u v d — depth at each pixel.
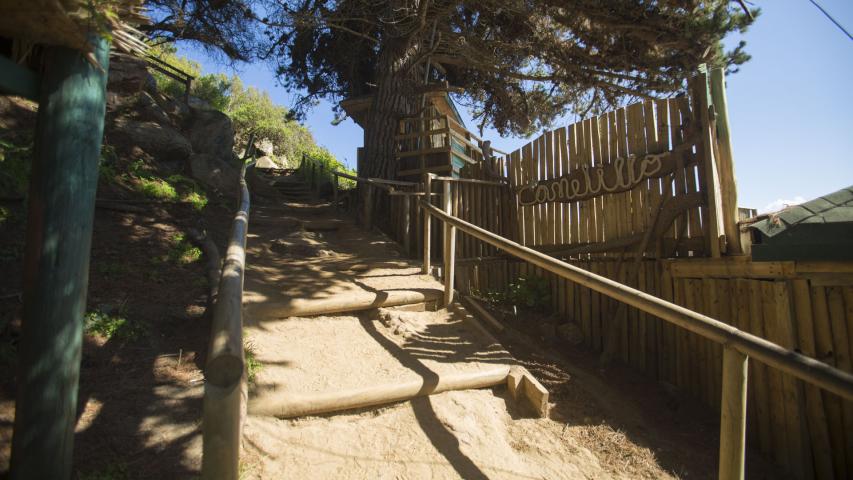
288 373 3.51
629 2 7.80
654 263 5.39
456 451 3.06
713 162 4.79
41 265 2.11
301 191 13.26
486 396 3.79
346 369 3.71
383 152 10.40
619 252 5.76
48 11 1.84
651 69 9.12
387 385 3.46
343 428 3.14
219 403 1.78
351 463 2.82
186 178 8.84
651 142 5.54
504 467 3.00
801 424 3.91
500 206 7.76
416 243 8.12
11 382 2.89
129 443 2.64
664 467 3.41
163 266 5.23
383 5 9.82
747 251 4.65
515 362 4.18
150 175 8.12
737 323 4.47
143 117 9.92
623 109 5.87
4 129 6.69
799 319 4.01
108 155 7.90
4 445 2.47
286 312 4.43
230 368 1.83
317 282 5.49
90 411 2.82
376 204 9.48
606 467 3.29
